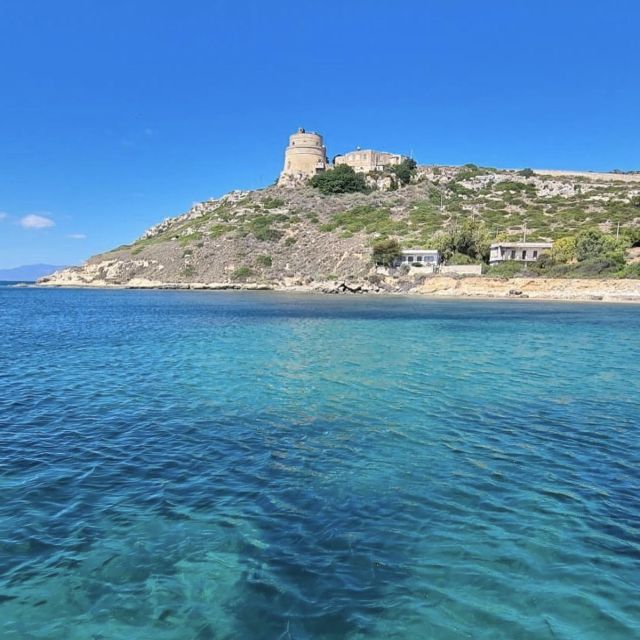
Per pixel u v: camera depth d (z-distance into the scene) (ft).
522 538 29.22
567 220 395.55
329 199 529.45
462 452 42.88
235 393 62.34
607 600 23.89
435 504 33.35
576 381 70.44
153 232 616.80
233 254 438.40
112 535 29.14
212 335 121.39
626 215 394.73
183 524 30.45
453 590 24.48
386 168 583.17
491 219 417.08
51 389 64.08
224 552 27.48
